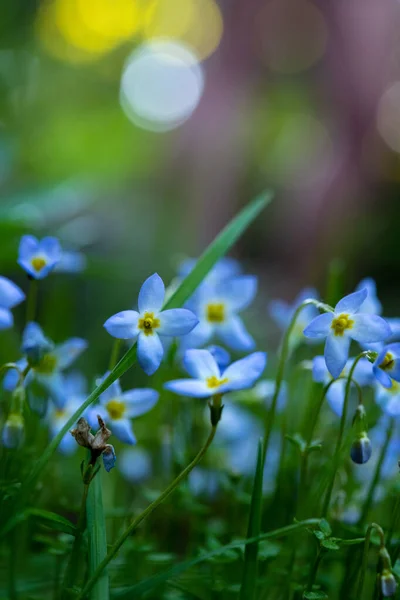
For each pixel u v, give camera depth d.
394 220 0.85
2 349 0.30
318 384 0.23
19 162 0.57
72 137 0.66
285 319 0.24
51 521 0.19
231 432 0.25
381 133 0.88
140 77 0.89
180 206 0.76
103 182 0.65
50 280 0.47
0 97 0.62
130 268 0.48
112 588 0.21
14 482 0.20
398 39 0.77
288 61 0.91
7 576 0.22
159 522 0.25
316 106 0.91
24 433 0.21
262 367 0.19
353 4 0.77
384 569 0.19
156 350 0.19
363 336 0.19
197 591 0.23
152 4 0.99
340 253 0.84
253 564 0.19
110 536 0.24
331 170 0.87
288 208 0.87
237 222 0.22
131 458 0.26
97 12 0.97
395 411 0.21
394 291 0.78
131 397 0.21
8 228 0.36
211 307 0.24
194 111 0.86
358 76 0.81
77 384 0.24
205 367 0.19
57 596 0.21
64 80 0.83
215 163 0.81
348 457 0.22
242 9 0.89
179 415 0.25
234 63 0.90
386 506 0.24
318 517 0.21
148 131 0.81
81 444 0.18
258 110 0.89
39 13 0.84
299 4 0.88
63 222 0.50
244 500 0.23
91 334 0.46
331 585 0.22
